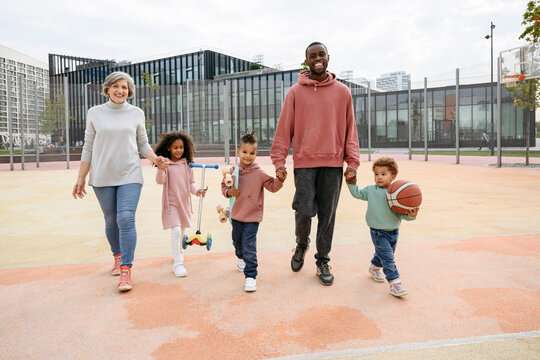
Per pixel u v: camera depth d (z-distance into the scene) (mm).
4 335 2449
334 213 3488
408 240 4691
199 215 3771
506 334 2352
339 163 3459
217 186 10508
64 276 3578
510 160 20984
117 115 3594
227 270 3729
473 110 35531
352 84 34062
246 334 2420
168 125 25812
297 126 3516
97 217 6555
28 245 4723
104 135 3482
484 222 5695
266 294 3094
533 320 2549
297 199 3443
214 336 2400
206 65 58188
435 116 37250
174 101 25609
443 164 18453
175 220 3705
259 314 2717
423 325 2506
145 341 2352
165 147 3844
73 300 3012
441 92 36812
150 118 26156
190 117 25203
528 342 2254
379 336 2365
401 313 2699
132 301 2982
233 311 2771
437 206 7141
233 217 3453
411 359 2092
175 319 2654
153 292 3166
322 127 3414
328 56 3514
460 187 9875
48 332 2484
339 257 4094
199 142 25312
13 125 20156
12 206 7719
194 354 2189
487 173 13453
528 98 16172
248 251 3252
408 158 24094
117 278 3520
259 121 33562
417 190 2943
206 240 3689
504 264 3727
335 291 3143
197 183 11172
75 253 4379
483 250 4199
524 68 15531
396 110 38906
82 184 3656
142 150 3812
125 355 2191
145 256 4227
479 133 35219
